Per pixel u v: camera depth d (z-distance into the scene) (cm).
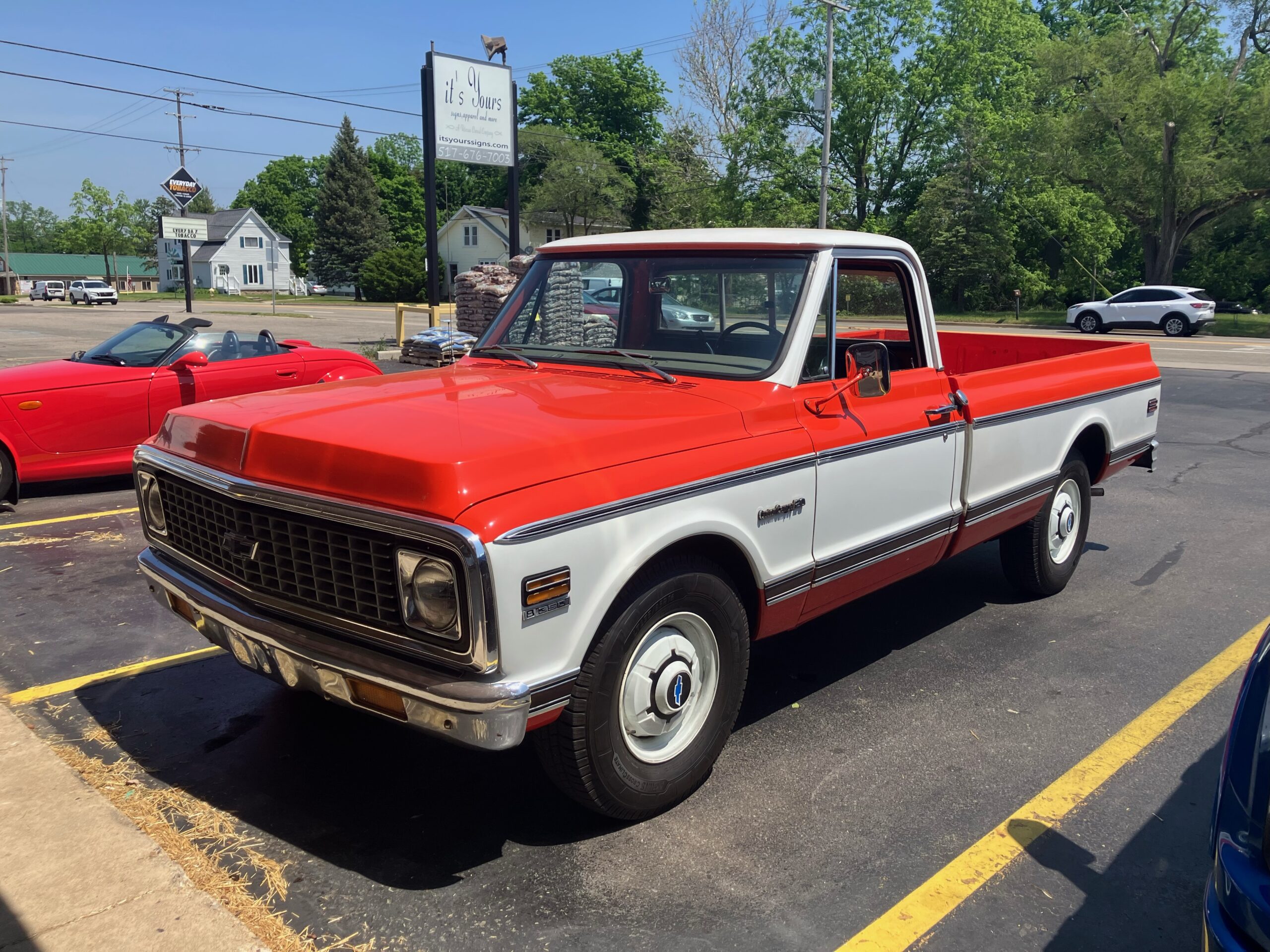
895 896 290
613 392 346
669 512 301
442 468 259
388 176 8600
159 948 260
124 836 313
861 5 4741
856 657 481
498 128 1959
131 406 782
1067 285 4916
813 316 372
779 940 269
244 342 864
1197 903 291
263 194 10131
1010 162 4444
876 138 4997
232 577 319
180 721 402
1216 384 1673
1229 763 215
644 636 305
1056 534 557
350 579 279
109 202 11400
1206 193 3734
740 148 4822
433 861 305
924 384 425
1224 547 692
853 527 383
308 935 268
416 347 1727
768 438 342
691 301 391
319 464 285
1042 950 268
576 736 289
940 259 4619
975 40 4703
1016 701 430
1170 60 4072
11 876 289
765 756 377
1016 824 331
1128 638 510
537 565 263
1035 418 496
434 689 257
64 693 428
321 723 402
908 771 367
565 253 433
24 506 762
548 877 297
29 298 7075
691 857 308
